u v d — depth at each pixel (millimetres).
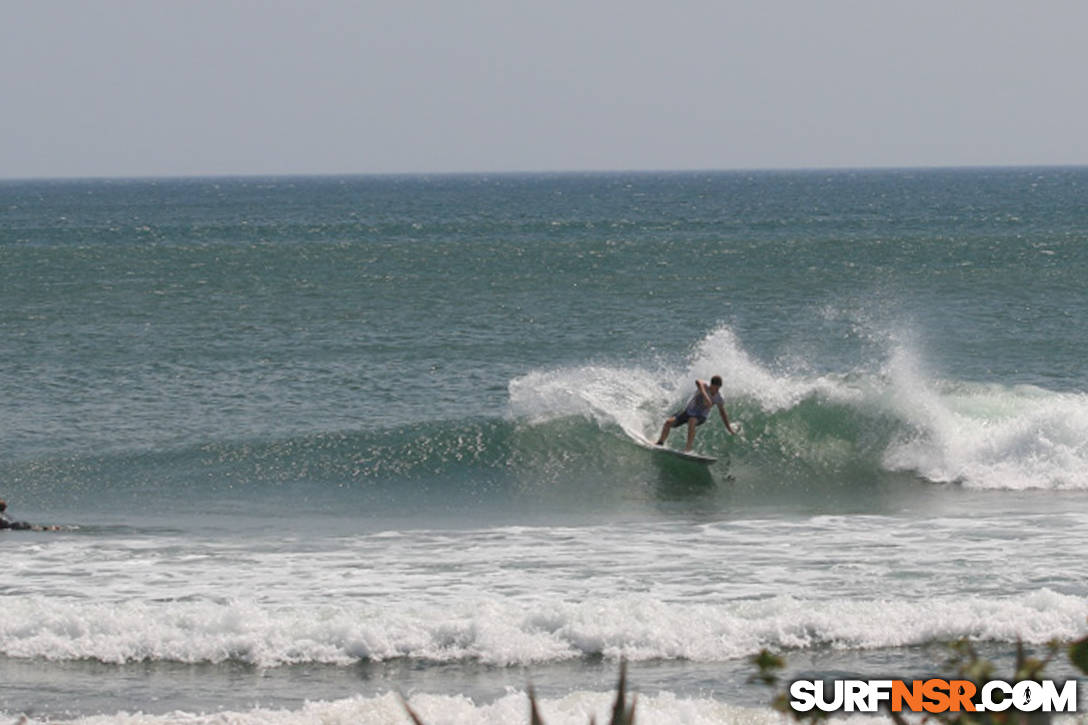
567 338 119250
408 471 67250
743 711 31062
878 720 29250
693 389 75125
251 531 54312
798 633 37188
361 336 119000
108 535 53406
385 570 46062
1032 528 52312
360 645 36719
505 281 170000
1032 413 67188
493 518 57438
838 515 56688
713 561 46906
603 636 36812
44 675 35125
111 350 110188
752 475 66875
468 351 110062
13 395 88875
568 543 50844
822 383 72875
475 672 35219
